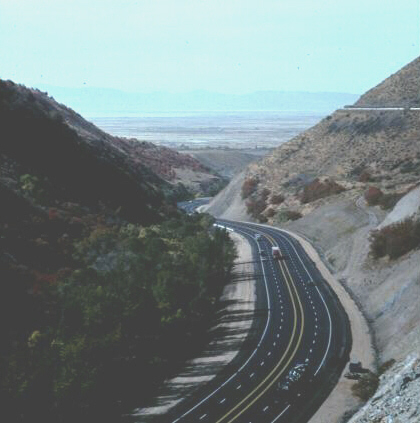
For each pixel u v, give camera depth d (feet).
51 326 181.37
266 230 434.71
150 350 194.59
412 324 191.11
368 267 271.08
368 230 312.50
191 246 294.66
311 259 334.85
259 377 180.24
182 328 215.31
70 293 197.77
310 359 191.83
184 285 232.53
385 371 169.68
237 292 278.26
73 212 291.79
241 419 154.51
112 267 240.32
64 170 335.06
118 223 311.68
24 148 324.19
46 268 227.81
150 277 227.61
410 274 224.74
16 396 141.79
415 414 118.62
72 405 149.38
